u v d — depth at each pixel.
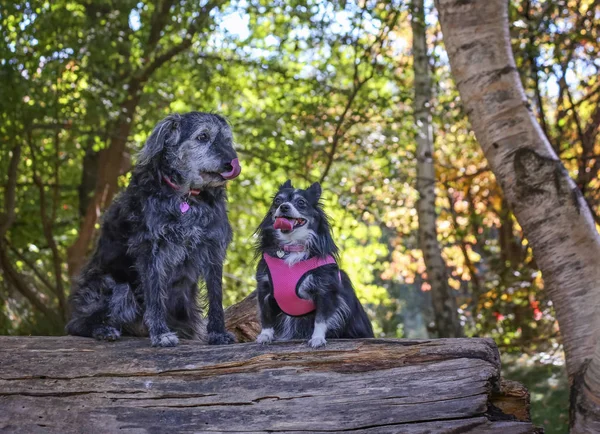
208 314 5.14
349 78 12.59
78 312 5.27
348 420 4.30
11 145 11.40
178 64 12.74
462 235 14.04
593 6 10.19
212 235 5.18
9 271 11.98
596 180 12.51
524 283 11.55
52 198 14.02
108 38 10.72
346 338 5.03
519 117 6.35
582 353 5.79
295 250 4.80
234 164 5.07
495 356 4.48
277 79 12.41
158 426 4.41
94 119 10.97
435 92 12.63
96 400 4.54
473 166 14.59
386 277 16.42
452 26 6.57
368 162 13.23
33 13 10.36
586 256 5.99
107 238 5.34
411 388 4.35
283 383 4.44
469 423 4.26
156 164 5.10
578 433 5.05
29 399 4.60
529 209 6.20
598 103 11.73
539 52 9.13
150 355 4.71
